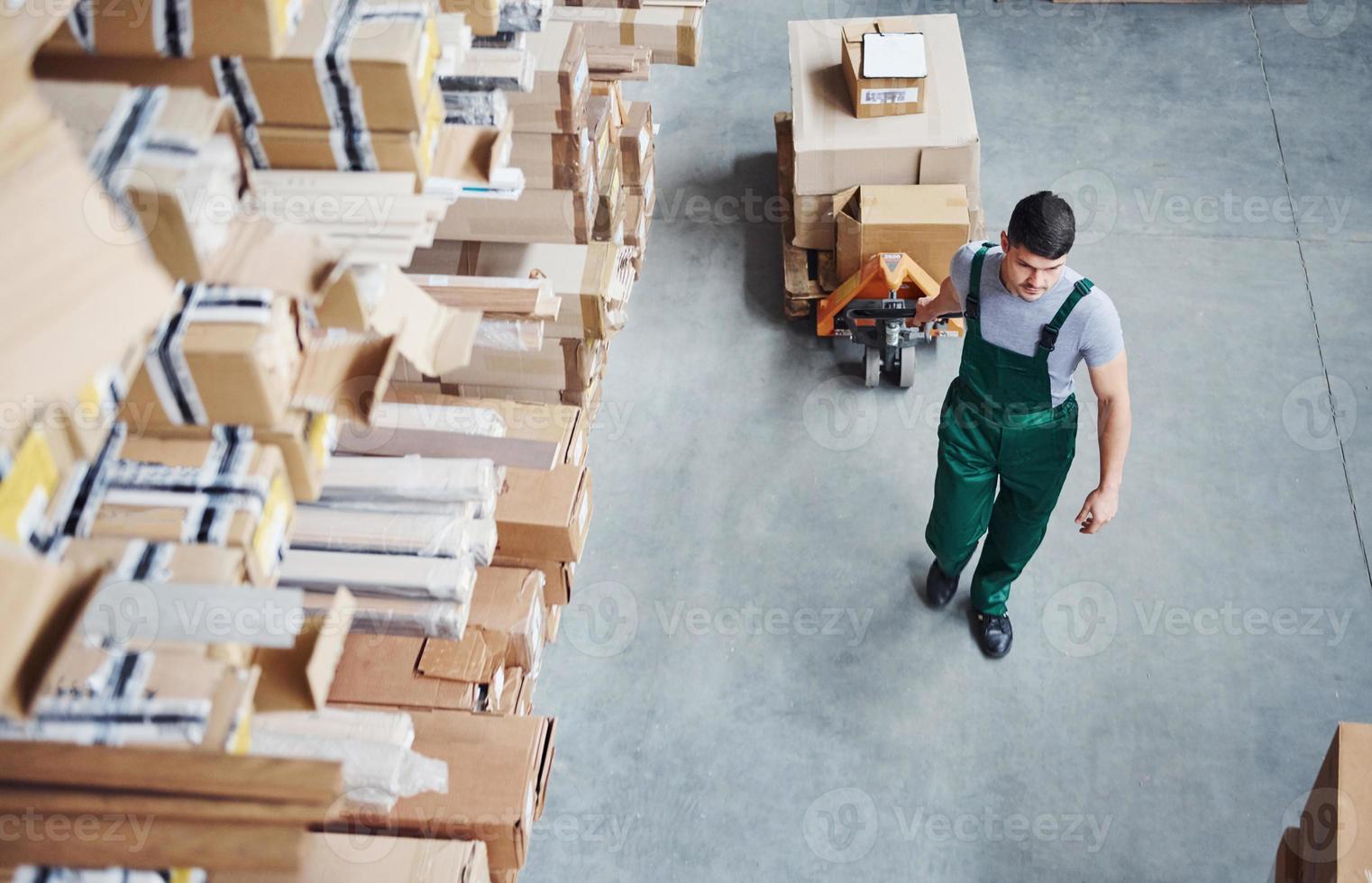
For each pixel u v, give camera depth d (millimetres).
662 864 3553
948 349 4941
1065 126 5789
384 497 2416
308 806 1427
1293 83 5938
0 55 1093
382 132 1530
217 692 1438
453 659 2895
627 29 4051
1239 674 3900
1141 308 4965
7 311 1115
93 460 1518
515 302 2738
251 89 1462
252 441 1556
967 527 3664
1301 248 5168
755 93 6078
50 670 1331
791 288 4840
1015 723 3828
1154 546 4246
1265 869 3484
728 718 3857
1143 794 3656
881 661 3982
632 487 4473
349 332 1672
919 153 4539
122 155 1277
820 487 4457
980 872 3510
